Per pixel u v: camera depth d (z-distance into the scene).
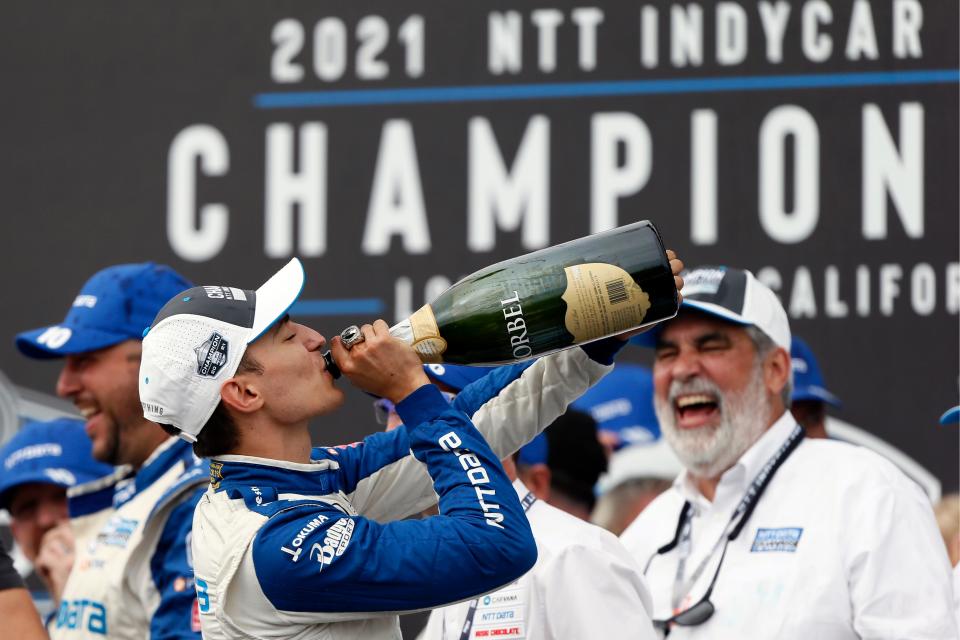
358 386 8.40
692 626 11.68
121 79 18.41
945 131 16.30
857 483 11.48
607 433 17.25
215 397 8.21
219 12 18.23
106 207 18.27
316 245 17.67
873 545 11.03
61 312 18.23
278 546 7.81
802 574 11.27
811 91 16.66
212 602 8.12
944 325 16.08
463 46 17.61
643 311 8.62
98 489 15.54
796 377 14.76
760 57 16.83
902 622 10.72
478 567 7.75
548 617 10.13
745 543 11.84
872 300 16.27
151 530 11.97
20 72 18.62
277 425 8.36
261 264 17.80
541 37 17.44
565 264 8.61
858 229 16.39
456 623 10.83
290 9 18.08
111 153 18.34
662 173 16.97
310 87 17.92
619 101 17.17
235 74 18.12
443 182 17.50
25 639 9.52
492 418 9.20
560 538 10.45
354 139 17.73
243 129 18.03
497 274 8.65
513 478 10.93
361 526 7.89
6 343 18.20
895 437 16.02
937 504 15.81
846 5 16.64
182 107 18.23
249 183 17.94
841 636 10.97
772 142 16.69
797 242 16.52
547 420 9.22
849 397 16.16
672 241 16.86
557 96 17.33
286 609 7.86
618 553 10.64
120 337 13.53
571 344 8.66
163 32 18.36
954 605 11.50
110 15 18.53
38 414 17.98
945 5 16.42
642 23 17.17
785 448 12.20
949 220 16.19
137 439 13.64
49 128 18.52
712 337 12.48
